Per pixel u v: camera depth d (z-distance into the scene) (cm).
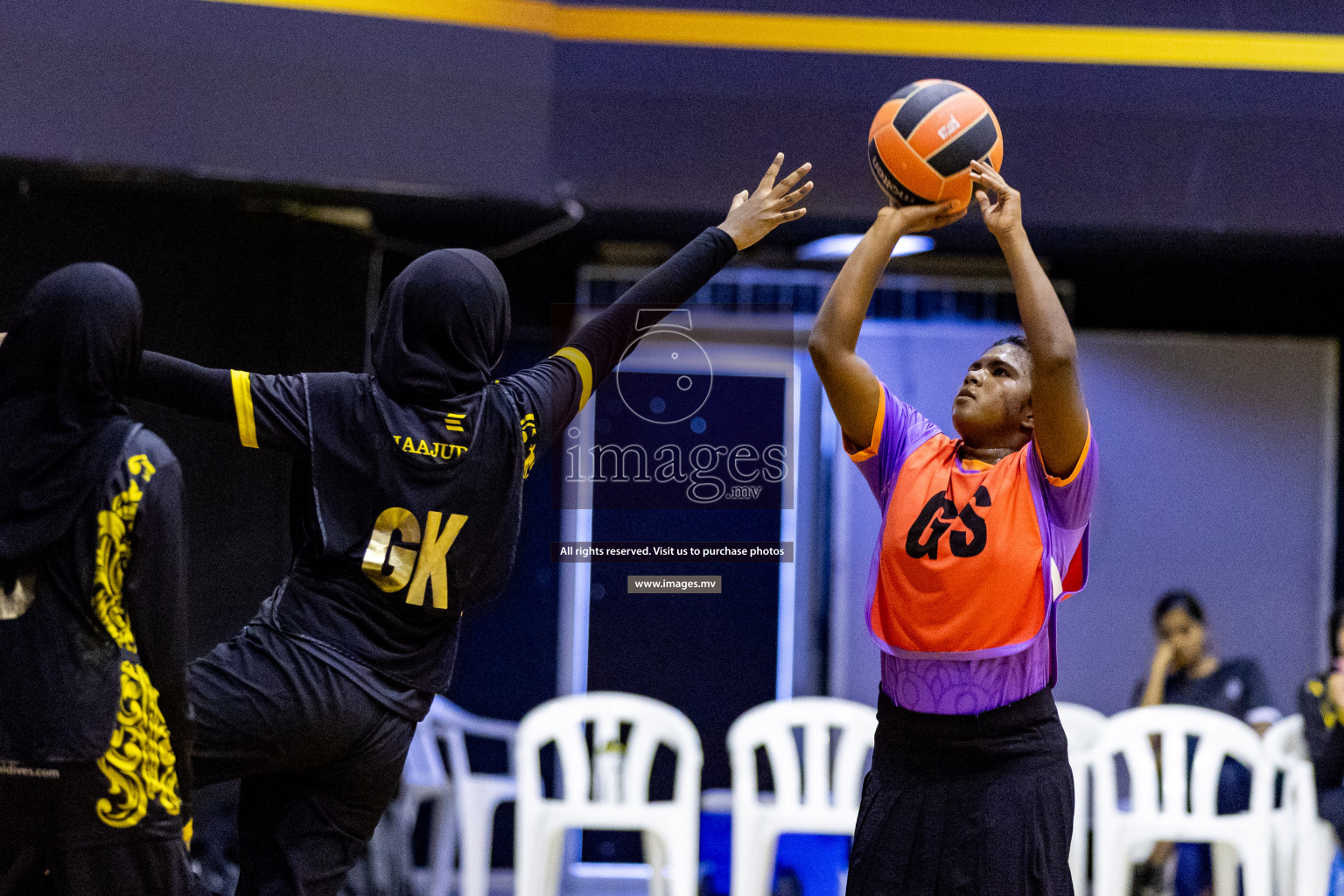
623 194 1130
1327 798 1059
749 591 1411
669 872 1135
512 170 1118
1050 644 638
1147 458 1463
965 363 1408
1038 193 1152
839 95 1138
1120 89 1156
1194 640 1327
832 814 1155
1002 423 657
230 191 1134
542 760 1430
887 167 655
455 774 1233
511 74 1118
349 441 586
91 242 1141
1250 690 1312
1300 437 1469
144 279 1156
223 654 587
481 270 614
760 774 1437
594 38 1131
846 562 1409
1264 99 1160
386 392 593
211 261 1177
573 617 1419
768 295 1357
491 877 1426
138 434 550
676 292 683
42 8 1048
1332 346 1470
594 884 1389
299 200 1166
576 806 1140
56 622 535
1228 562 1458
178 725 548
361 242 1220
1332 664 1099
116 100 1056
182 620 549
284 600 592
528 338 1380
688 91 1133
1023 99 1149
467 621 1421
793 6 1138
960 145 645
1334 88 1165
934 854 625
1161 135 1156
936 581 623
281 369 1199
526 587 1425
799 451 1391
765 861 1152
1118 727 1163
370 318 1234
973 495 633
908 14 1147
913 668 636
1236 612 1453
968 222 1252
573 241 1341
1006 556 619
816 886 1342
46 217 1130
